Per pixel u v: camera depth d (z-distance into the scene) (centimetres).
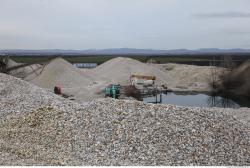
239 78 6084
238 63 7069
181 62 13000
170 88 6425
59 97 3281
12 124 2031
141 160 1559
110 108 1981
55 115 2006
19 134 1869
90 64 11606
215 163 1541
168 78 7450
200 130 1761
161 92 6034
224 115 2030
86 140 1741
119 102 2047
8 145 1702
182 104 4791
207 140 1691
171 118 1850
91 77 6384
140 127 1781
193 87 6569
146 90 5384
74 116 1959
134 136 1720
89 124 1864
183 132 1736
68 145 1716
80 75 5856
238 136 1777
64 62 5931
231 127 1850
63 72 5597
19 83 3381
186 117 1867
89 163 1498
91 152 1645
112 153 1625
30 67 6131
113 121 1850
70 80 5469
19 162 1423
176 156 1581
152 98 5256
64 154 1619
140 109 1944
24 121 2028
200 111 1975
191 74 8081
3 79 3353
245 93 5753
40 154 1582
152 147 1641
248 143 1734
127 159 1574
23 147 1675
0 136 1858
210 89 6359
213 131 1767
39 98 2802
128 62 7612
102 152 1639
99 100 2130
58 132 1842
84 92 4750
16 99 2714
